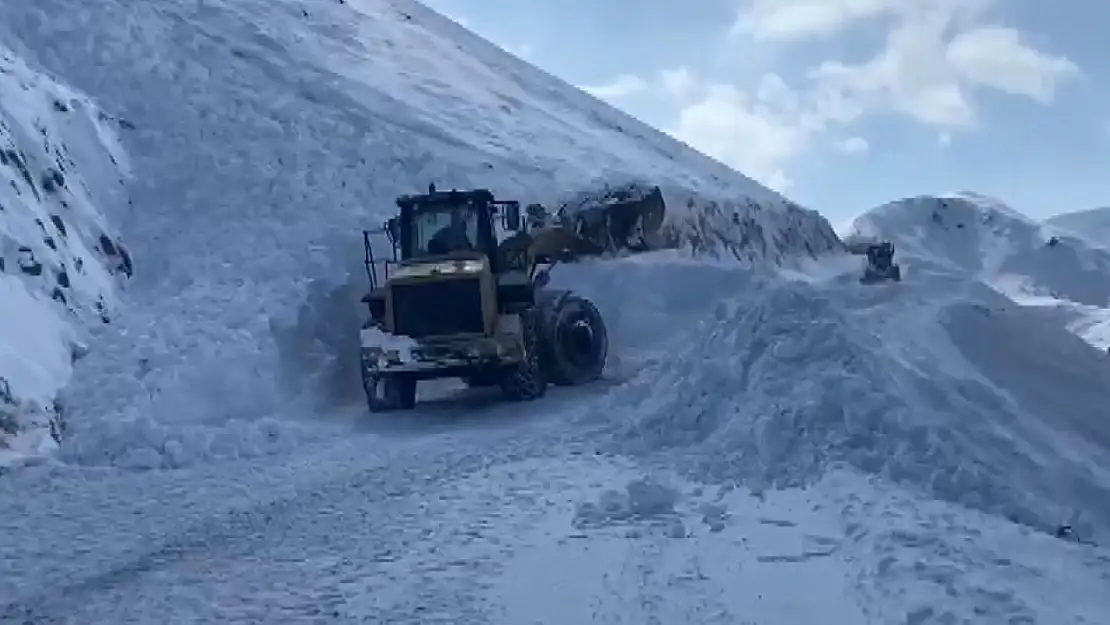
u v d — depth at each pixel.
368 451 12.67
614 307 21.00
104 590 7.94
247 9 31.73
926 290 16.44
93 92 25.25
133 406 14.65
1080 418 12.96
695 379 11.62
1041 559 7.54
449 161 25.95
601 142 35.41
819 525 8.21
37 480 12.02
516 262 17.12
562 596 7.16
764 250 34.47
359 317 18.45
